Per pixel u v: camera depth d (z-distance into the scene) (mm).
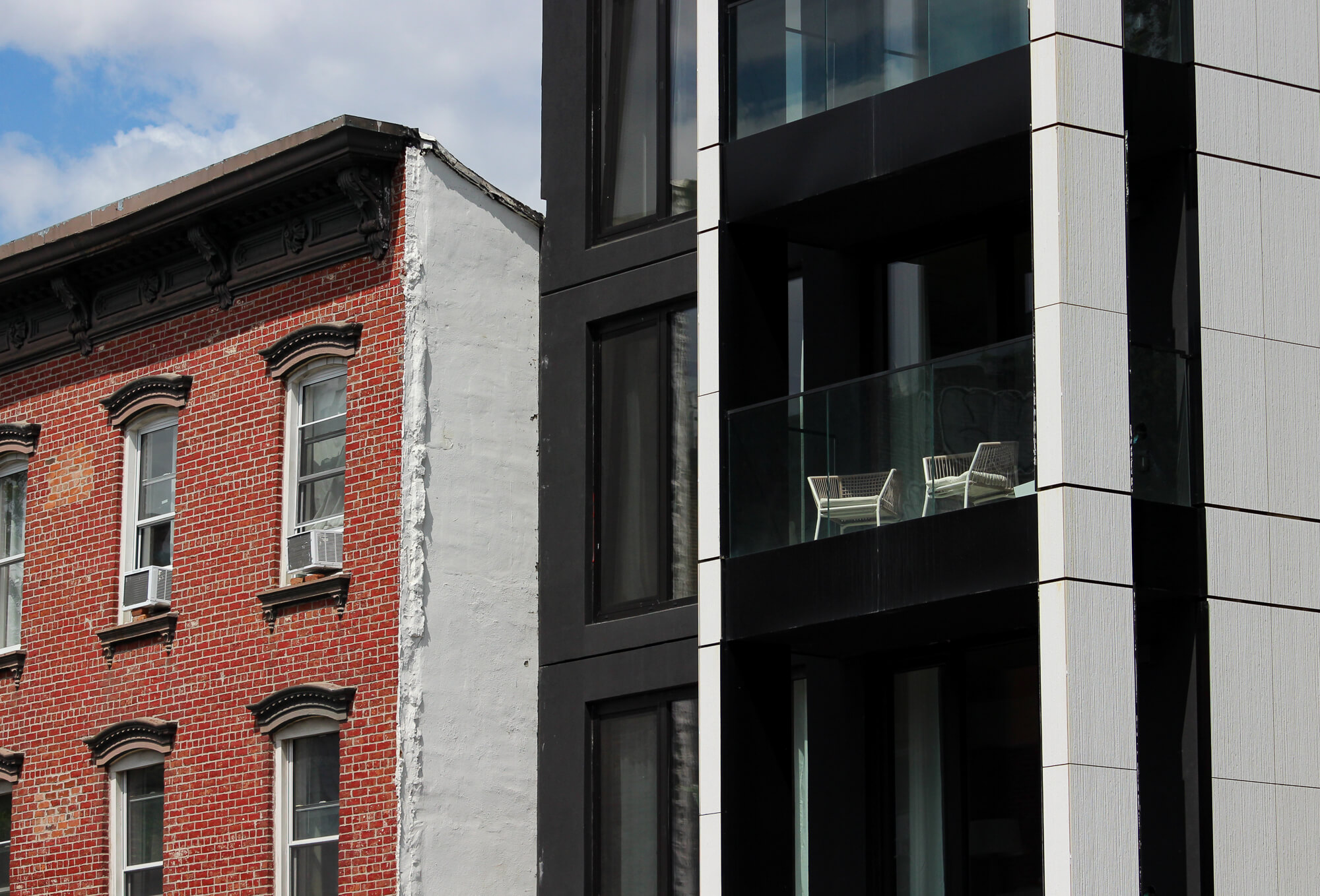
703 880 18109
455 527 22000
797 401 18312
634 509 21219
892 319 19922
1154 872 16562
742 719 18250
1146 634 17000
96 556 25172
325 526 22812
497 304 22797
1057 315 16266
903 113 17766
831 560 17578
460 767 21547
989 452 16844
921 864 19016
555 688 21406
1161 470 16750
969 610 17031
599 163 22250
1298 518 17188
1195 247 17062
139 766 24234
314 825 22281
